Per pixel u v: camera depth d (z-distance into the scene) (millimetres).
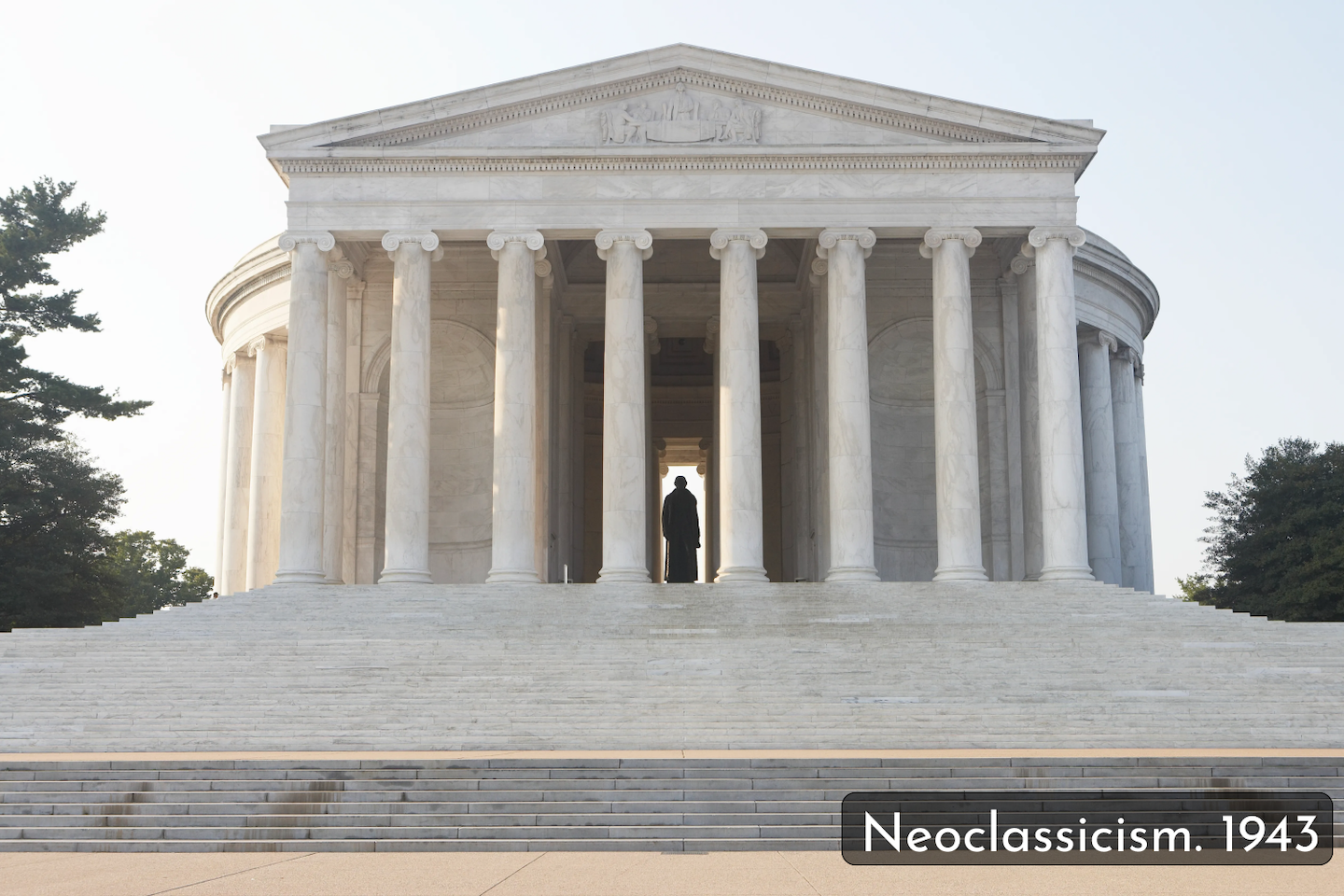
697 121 53062
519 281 52000
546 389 59375
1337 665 37281
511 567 50406
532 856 22953
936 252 52500
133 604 109625
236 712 34031
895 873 20766
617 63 52938
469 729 32688
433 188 52688
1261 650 38375
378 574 59781
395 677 36500
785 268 64812
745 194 52500
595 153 52312
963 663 37469
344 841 23922
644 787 25531
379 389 60906
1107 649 38781
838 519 50906
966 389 51375
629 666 37125
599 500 79000
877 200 52438
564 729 32531
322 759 26828
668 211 52438
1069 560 49906
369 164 52594
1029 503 56062
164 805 25156
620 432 51250
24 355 70812
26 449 70812
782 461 67875
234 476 68438
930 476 62125
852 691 35312
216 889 19172
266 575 64188
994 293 61438
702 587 46688
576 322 65812
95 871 21281
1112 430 65062
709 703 34375
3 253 71000
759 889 19078
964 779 25906
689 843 23781
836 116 53281
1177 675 36250
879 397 62281
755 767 26031
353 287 61125
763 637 40438
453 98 52594
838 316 51969
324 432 52781
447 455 62219
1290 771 26422
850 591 46188
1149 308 71000
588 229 52344
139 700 35031
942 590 46219
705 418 82688
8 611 67875
